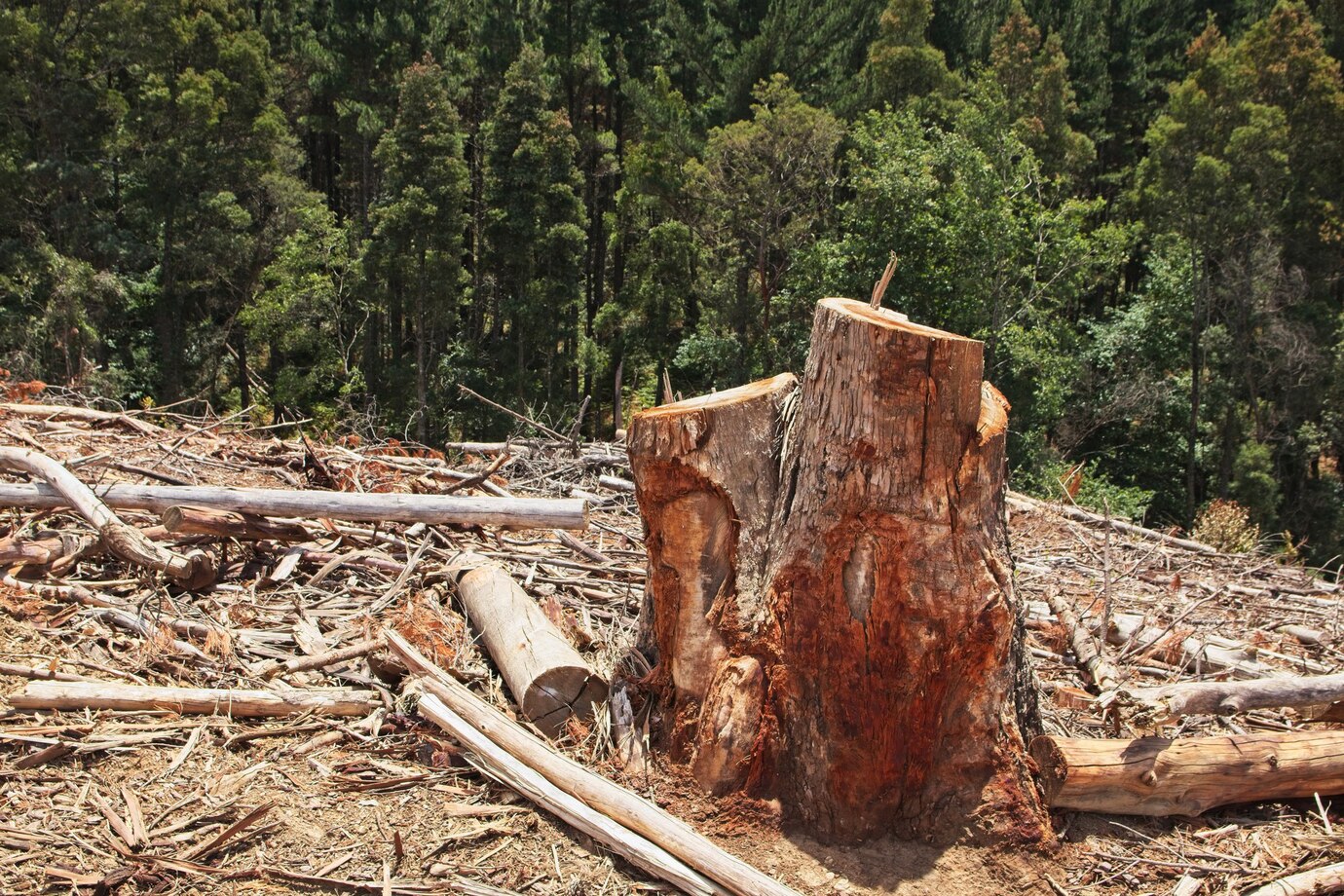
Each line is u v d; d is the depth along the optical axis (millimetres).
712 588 3713
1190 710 3883
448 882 3240
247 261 31609
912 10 32781
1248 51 30859
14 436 7141
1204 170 27688
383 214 28156
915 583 3361
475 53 36062
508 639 4297
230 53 31906
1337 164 30359
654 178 30047
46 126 30062
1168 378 29422
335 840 3412
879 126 23891
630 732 3850
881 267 22453
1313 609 6613
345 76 35594
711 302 30219
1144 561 7340
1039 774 3602
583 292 34031
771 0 30625
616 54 36688
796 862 3395
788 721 3559
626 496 7699
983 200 22328
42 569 5062
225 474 7094
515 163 29469
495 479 7477
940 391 3260
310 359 32656
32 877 3129
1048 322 24984
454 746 3846
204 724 3943
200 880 3191
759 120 26844
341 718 4117
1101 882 3416
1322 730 3938
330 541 5766
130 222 31891
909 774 3502
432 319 28734
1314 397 27703
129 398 27891
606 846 3420
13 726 3816
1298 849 3646
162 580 5023
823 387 3430
